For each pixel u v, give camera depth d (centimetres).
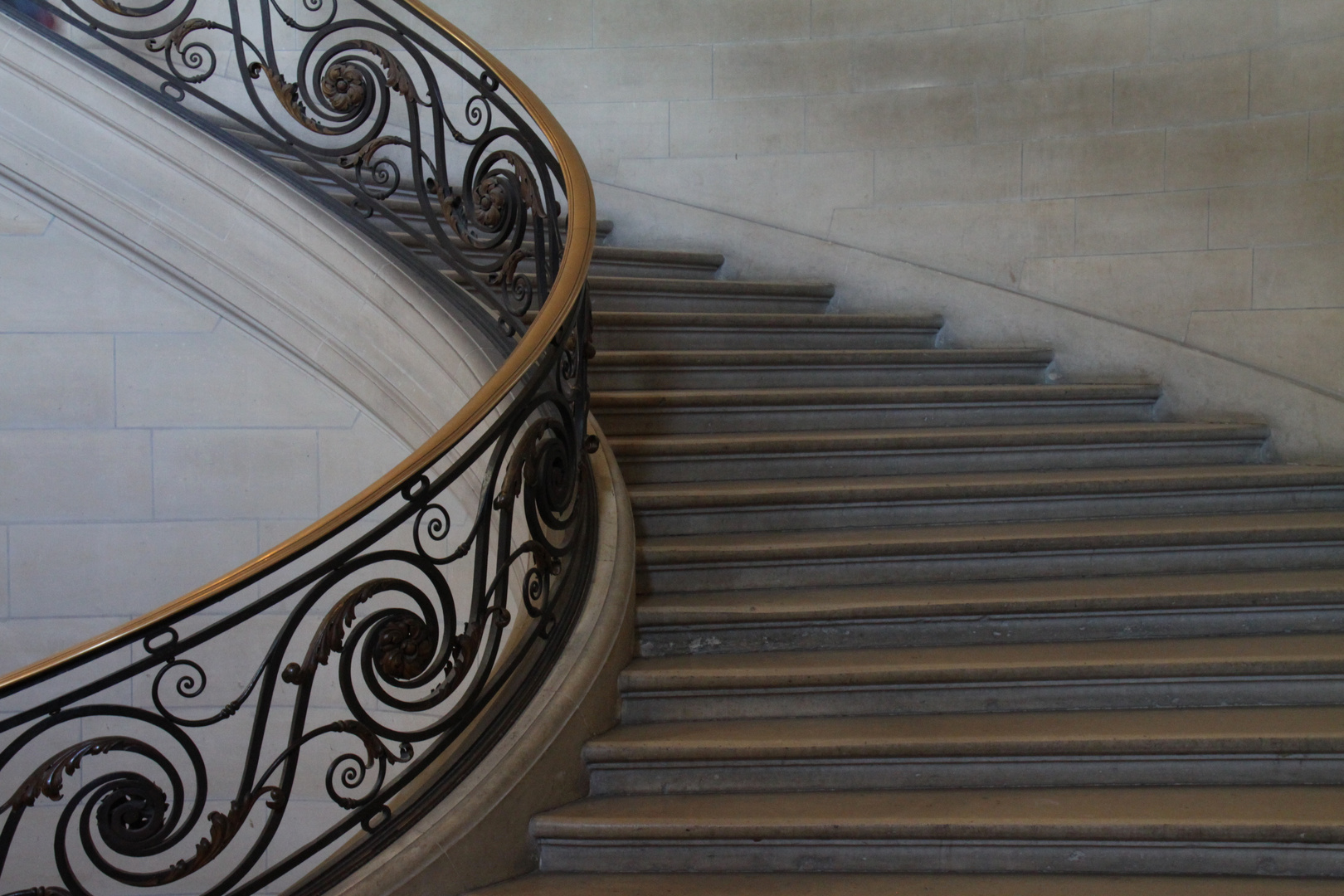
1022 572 382
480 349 389
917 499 408
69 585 449
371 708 449
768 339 538
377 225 446
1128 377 560
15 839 439
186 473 450
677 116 649
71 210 438
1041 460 459
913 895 253
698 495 390
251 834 448
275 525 450
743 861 272
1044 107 583
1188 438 483
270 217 421
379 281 407
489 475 291
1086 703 320
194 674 449
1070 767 292
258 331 443
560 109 658
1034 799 282
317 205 419
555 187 646
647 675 318
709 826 271
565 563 333
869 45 619
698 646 345
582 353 345
